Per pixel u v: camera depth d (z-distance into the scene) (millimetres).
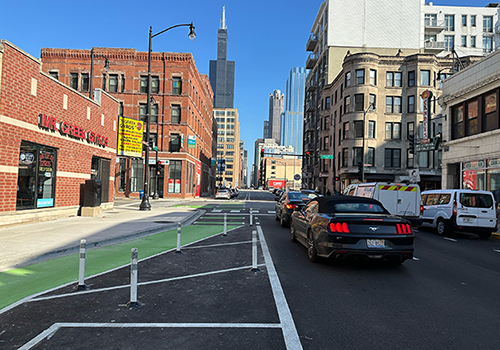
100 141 17859
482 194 12953
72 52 38938
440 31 53531
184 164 39344
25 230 10898
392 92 38688
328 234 6688
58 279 5914
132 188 40062
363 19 50406
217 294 5141
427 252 9352
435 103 37719
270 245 9633
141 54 39312
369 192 13391
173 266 6996
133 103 39125
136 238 10695
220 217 18375
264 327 3904
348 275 6398
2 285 5535
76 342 3473
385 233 6629
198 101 48531
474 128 18859
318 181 52656
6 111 11062
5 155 11102
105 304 4645
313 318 4203
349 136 38438
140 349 3338
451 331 3875
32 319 4086
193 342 3500
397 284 5844
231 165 145250
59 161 14297
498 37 48156
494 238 13352
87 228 11734
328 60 50156
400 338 3662
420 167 37812
